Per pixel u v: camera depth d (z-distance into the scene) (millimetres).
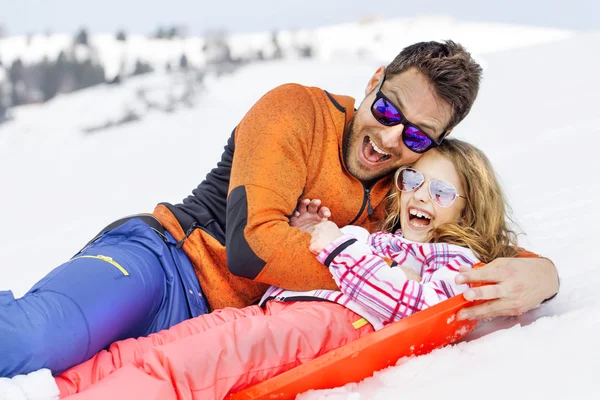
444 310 1615
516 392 1307
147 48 42719
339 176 2000
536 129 5570
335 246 1758
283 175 1840
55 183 8773
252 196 1804
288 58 40938
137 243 1899
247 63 35438
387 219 2146
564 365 1363
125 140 11805
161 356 1444
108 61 39000
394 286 1715
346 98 2062
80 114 25125
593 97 6547
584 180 3582
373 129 1962
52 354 1457
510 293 1667
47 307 1510
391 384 1506
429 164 2057
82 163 10445
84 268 1666
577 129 5148
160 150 10484
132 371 1403
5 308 1470
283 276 1788
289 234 1787
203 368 1451
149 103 25469
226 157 2088
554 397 1258
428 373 1506
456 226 2020
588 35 10781
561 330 1539
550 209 3090
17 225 6105
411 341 1602
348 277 1739
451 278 1807
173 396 1390
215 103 20281
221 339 1514
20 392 1355
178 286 1896
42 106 28656
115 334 1624
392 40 51562
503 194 2166
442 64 1908
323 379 1510
